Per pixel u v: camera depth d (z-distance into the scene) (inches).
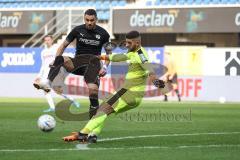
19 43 3725.4
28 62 3021.7
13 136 1178.0
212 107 2293.3
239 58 2743.6
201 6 3139.8
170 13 3181.6
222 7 3107.8
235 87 2753.4
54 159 849.5
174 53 2810.0
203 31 3139.8
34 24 3385.8
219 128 1405.0
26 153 912.3
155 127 1419.8
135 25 3225.9
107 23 3486.7
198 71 2792.8
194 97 2797.7
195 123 1561.3
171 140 1122.0
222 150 963.3
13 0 3752.5
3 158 856.9
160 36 3467.0
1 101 2632.9
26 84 3034.0
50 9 3363.7
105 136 1191.6
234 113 1973.4
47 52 1850.4
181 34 3444.9
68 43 1266.0
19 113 1878.7
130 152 929.5
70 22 3260.3
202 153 924.6
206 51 2785.4
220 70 2765.7
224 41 3400.6
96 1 3639.3
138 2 3538.4
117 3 3597.4
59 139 1121.4
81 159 850.1
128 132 1284.4
